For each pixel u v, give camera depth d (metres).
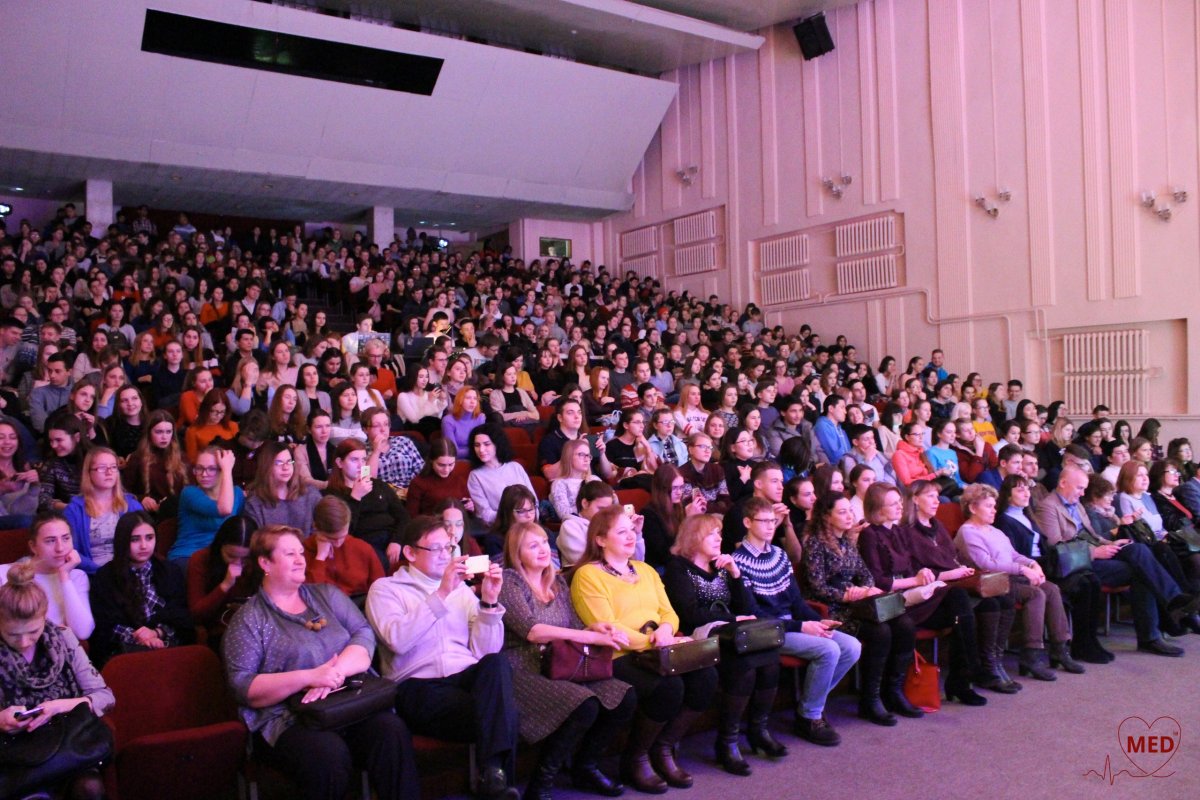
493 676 2.96
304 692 2.87
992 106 10.91
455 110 12.36
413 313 11.02
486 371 7.98
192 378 5.77
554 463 5.63
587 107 13.18
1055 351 10.45
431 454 4.86
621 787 3.29
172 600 3.50
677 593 3.80
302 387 6.18
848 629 4.16
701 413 6.88
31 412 5.58
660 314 12.86
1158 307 9.61
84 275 9.89
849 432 6.84
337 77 11.38
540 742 3.18
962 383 10.45
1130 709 4.16
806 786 3.34
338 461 4.43
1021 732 3.88
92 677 2.81
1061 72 10.35
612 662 3.43
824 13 12.51
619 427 5.97
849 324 12.38
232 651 2.92
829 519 4.41
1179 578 5.42
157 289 9.59
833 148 12.55
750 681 3.57
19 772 2.40
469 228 16.20
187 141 11.27
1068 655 4.90
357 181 12.51
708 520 3.89
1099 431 8.38
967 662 4.35
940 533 4.88
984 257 10.98
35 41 9.71
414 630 3.21
